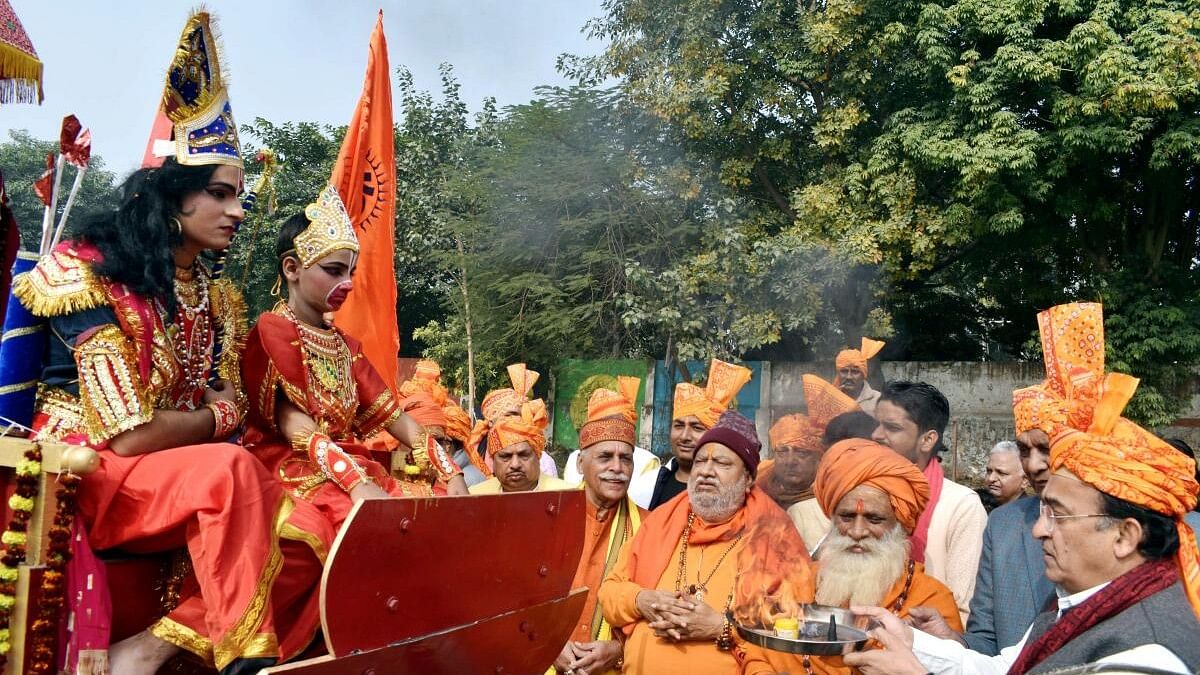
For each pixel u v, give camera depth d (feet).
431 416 21.74
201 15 10.07
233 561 9.15
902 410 15.67
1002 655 10.23
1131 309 56.80
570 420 66.74
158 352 10.04
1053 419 9.19
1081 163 57.67
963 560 15.39
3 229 11.74
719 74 63.67
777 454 17.48
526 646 11.35
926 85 58.85
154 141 10.61
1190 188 62.03
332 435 11.66
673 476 19.75
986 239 63.67
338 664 8.25
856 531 12.78
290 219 11.86
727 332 62.69
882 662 9.56
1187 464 8.60
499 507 10.38
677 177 64.54
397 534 8.75
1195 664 7.80
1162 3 51.83
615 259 64.34
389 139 19.61
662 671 13.42
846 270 58.54
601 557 16.84
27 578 8.68
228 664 8.93
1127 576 8.46
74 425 9.62
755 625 11.96
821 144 61.52
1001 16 53.93
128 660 9.27
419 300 86.99
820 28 60.29
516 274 67.82
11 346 9.78
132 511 9.40
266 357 11.10
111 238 9.93
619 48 67.00
